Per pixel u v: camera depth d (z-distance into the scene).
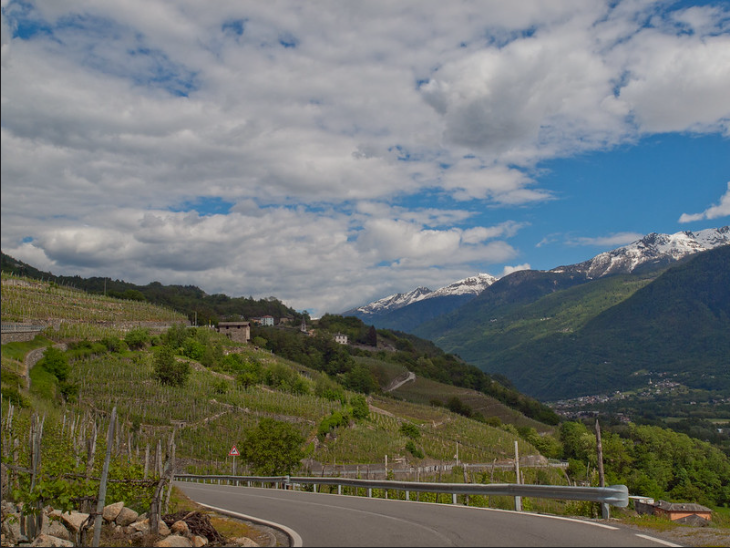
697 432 166.75
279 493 26.72
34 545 11.03
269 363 119.94
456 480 54.44
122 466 16.73
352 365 169.50
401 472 58.28
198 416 65.69
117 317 106.06
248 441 48.97
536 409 185.12
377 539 11.91
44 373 57.69
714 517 37.50
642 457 100.81
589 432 114.31
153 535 12.55
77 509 14.40
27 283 105.69
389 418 102.19
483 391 195.12
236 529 14.97
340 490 25.84
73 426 24.73
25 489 12.38
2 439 13.35
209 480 44.94
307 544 11.73
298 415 78.81
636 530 12.33
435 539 11.57
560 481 75.94
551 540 11.04
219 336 134.12
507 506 30.77
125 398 63.88
